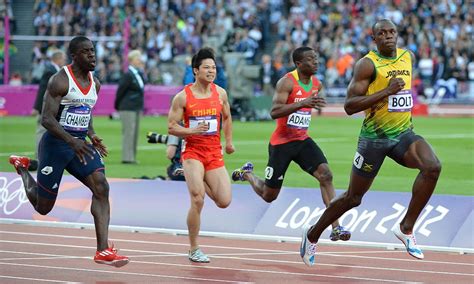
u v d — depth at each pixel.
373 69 23.02
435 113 91.56
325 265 25.41
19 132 68.19
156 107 86.56
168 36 96.81
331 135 67.12
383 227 28.67
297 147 28.61
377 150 23.28
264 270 24.55
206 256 25.80
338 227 26.89
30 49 102.19
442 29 95.12
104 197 23.88
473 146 59.16
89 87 24.20
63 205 33.00
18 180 34.00
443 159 51.53
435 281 23.17
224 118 26.89
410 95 23.23
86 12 104.06
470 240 27.64
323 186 28.30
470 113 90.38
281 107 27.70
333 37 96.25
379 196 29.34
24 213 33.31
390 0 98.94
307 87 28.33
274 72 84.19
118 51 97.00
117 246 28.45
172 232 31.06
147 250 27.70
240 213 30.66
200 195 25.55
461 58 92.25
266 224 30.14
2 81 95.25
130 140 48.47
